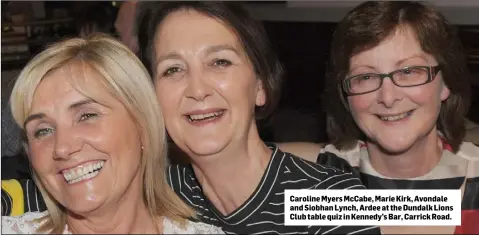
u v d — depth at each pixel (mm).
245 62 1531
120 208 1438
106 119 1376
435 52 1734
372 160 1938
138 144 1440
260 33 1572
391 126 1774
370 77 1779
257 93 1646
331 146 2074
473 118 2172
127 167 1400
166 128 1534
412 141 1763
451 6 2285
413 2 1785
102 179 1369
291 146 2164
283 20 2785
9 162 1809
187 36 1484
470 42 2238
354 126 1989
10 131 1858
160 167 1504
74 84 1370
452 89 1850
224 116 1498
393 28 1720
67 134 1359
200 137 1498
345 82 1835
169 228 1477
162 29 1520
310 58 2699
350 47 1776
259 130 1872
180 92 1491
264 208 1529
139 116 1427
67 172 1370
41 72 1386
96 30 2836
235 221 1537
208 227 1496
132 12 2213
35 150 1395
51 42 1492
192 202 1666
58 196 1405
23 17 2795
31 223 1490
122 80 1396
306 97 2512
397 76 1736
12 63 2467
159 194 1504
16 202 1621
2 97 1869
